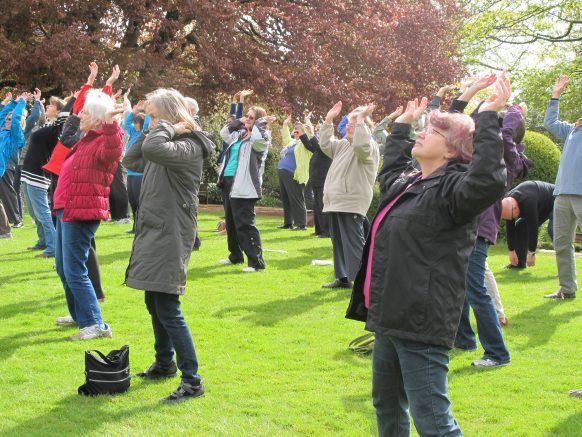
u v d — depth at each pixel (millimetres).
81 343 5805
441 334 3113
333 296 7613
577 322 6562
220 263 9312
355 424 4266
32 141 9445
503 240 11641
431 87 22906
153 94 4715
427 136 3307
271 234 12594
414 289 3119
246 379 5062
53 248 9570
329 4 20438
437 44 23188
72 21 18281
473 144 3086
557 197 7406
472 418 4371
